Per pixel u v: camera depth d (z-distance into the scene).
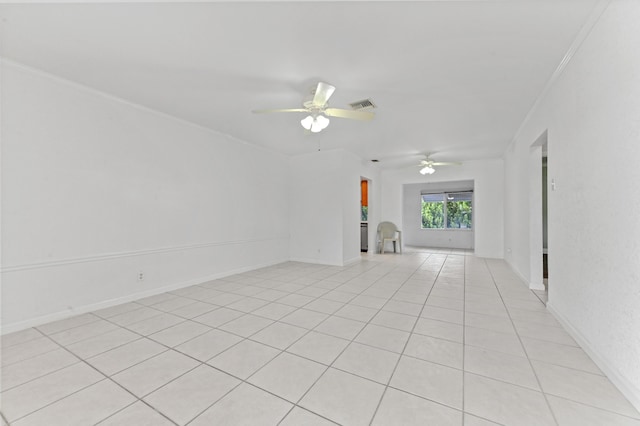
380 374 1.73
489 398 1.49
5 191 2.33
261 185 5.23
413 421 1.33
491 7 1.69
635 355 1.44
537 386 1.59
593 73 1.84
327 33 1.95
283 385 1.63
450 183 8.95
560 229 2.47
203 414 1.40
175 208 3.69
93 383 1.65
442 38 2.00
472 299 3.24
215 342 2.17
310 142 4.88
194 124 3.92
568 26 1.86
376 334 2.30
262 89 2.83
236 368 1.81
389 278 4.34
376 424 1.32
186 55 2.24
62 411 1.42
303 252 5.87
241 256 4.77
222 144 4.39
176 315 2.75
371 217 7.16
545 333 2.29
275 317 2.70
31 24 1.85
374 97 2.98
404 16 1.77
